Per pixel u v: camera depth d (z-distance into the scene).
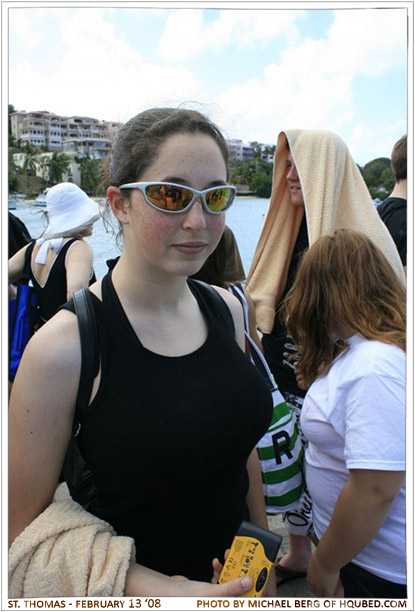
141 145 0.88
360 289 1.25
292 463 1.59
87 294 0.98
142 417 0.90
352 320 1.23
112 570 0.86
